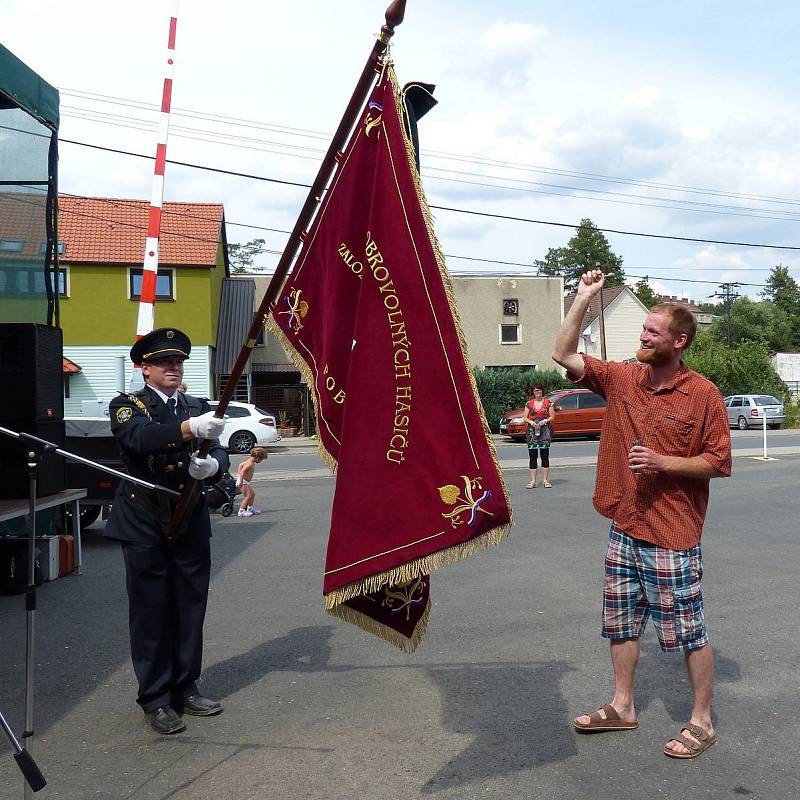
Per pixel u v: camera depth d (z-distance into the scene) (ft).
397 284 10.72
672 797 10.81
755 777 11.35
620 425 12.39
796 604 20.33
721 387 145.69
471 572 24.06
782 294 324.60
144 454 13.17
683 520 12.02
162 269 92.89
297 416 107.65
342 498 10.66
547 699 14.25
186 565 13.79
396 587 11.43
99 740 12.87
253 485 48.91
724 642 17.37
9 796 11.02
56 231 26.81
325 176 10.87
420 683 15.15
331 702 14.30
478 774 11.50
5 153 25.14
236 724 13.42
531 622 18.93
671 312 11.90
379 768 11.74
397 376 10.69
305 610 20.51
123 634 18.67
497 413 107.76
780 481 45.34
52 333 24.53
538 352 130.52
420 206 10.68
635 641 12.83
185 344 14.28
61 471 25.39
